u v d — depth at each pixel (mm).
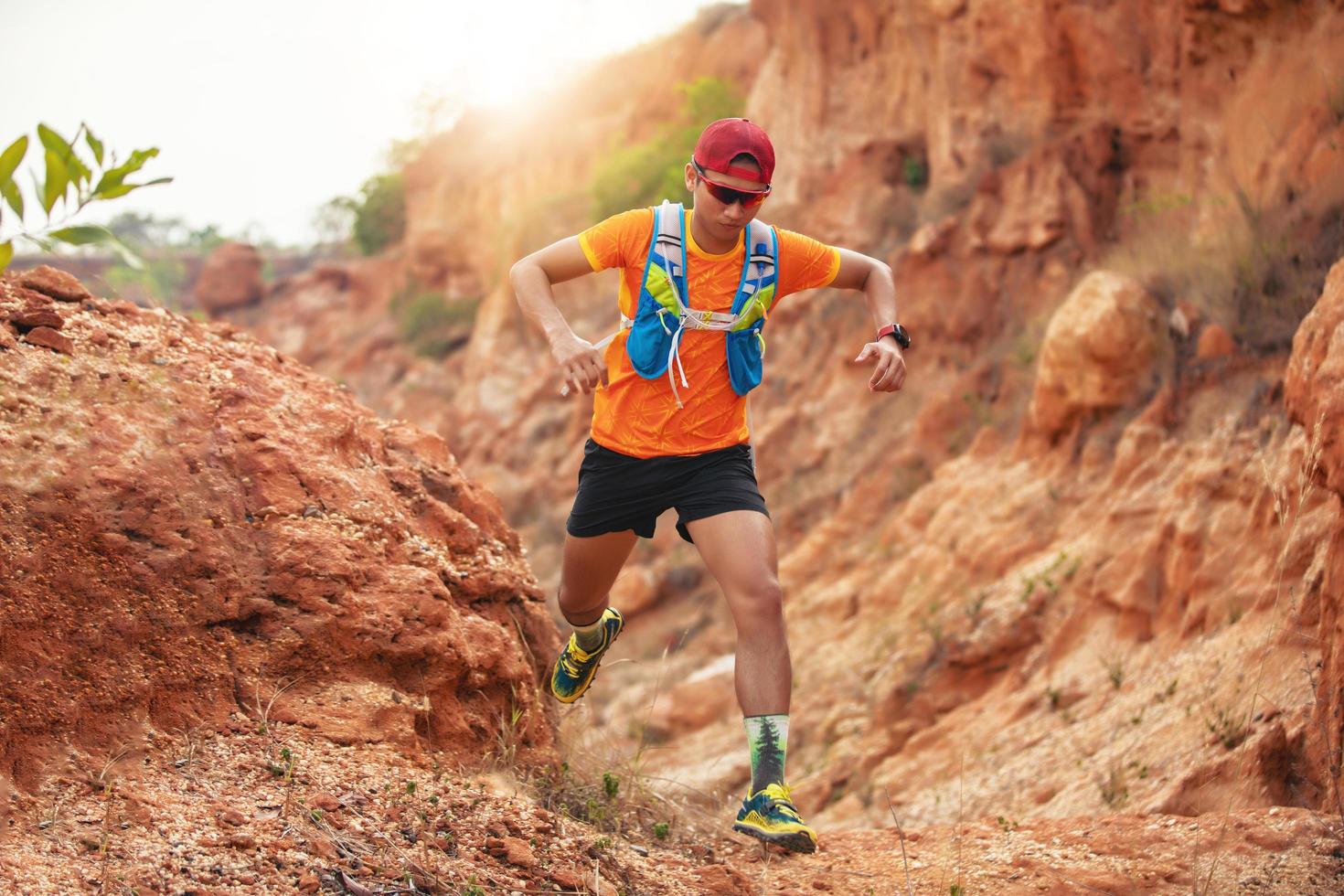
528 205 35438
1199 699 5715
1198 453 8367
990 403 13422
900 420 15227
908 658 9555
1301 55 9953
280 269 81688
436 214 43375
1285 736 4172
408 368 38156
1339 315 4203
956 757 7555
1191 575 7086
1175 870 3283
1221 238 9586
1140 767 5500
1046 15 14883
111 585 3014
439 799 3102
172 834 2570
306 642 3348
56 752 2672
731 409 3240
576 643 3896
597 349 3023
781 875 3461
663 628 15055
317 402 4094
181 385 3688
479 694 3822
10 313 3467
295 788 2908
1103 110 14594
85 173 1808
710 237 3094
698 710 10789
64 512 3012
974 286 14875
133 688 2910
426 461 4496
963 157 16859
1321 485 4078
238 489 3541
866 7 19984
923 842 3900
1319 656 4648
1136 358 9883
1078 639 7895
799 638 11703
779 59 22125
